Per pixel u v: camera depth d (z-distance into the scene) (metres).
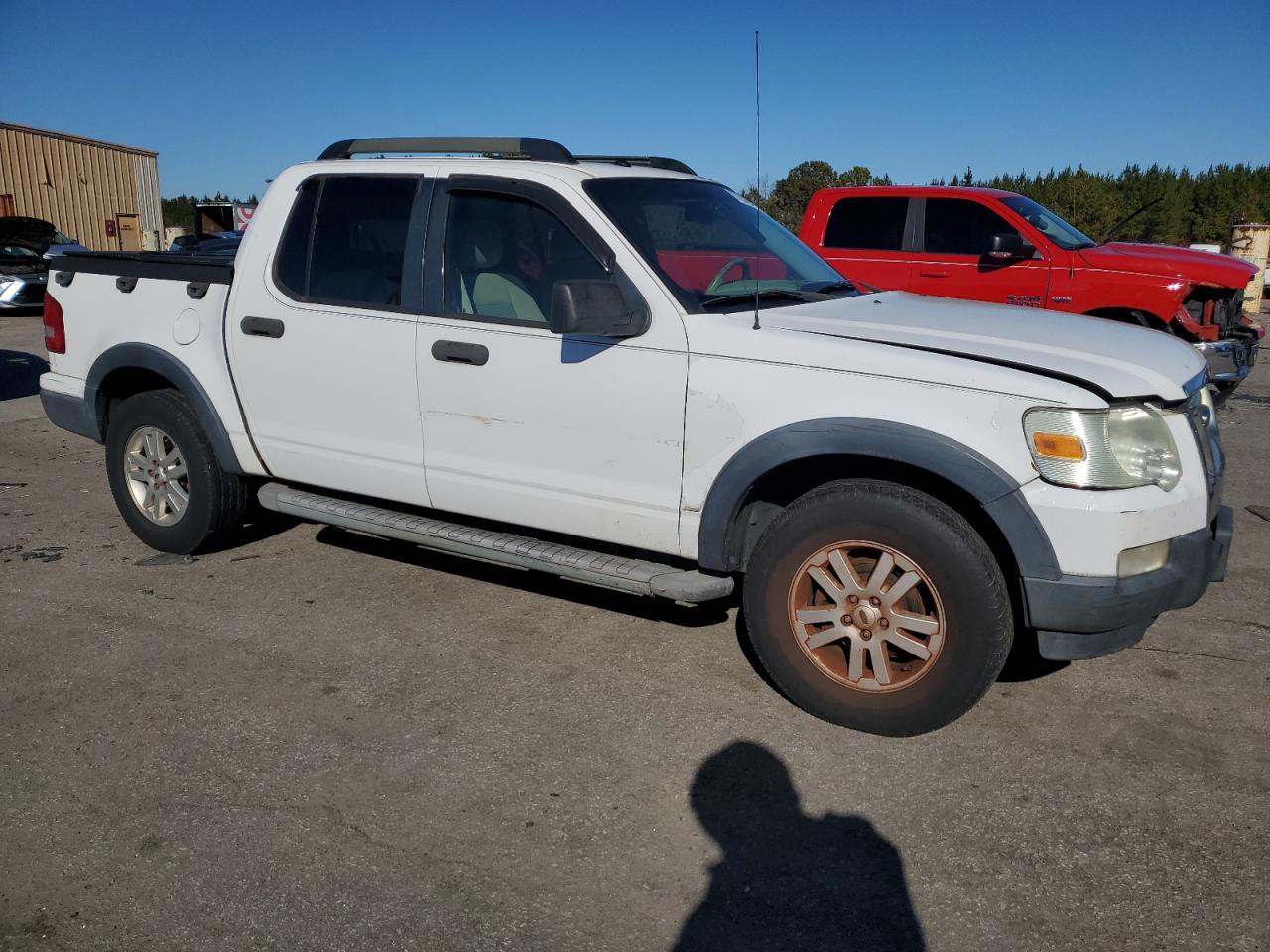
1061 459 3.12
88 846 2.90
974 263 9.02
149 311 4.94
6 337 13.60
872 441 3.29
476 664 4.05
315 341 4.40
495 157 4.50
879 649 3.43
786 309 3.84
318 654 4.13
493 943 2.54
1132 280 8.34
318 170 4.54
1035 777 3.27
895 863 2.85
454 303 4.12
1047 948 2.53
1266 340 14.33
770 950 2.52
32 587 4.83
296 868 2.81
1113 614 3.15
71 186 29.41
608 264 3.80
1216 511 3.54
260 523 5.81
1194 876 2.79
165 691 3.80
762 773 3.29
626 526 3.82
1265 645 4.28
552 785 3.21
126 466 5.18
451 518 4.50
